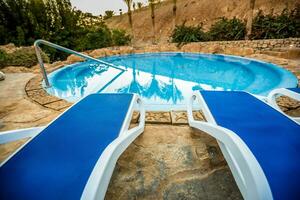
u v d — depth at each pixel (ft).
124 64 30.42
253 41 28.35
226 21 36.99
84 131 4.67
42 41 12.21
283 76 14.57
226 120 5.09
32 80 15.52
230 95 7.07
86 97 7.20
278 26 29.09
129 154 5.84
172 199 4.28
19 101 10.71
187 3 106.52
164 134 6.97
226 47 29.58
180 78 21.70
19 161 3.56
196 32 39.93
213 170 5.12
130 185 4.68
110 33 48.91
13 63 24.64
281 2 61.00
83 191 2.80
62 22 44.42
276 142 3.94
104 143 4.16
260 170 2.94
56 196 2.81
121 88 18.45
